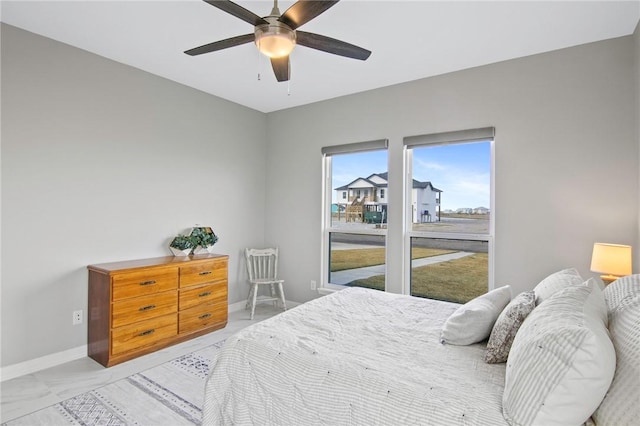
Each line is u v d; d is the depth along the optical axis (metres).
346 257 4.07
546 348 1.10
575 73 2.74
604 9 2.23
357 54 2.09
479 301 1.91
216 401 1.66
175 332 3.16
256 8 2.27
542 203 2.87
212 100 3.99
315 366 1.49
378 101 3.73
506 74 3.02
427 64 3.11
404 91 3.56
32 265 2.64
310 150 4.27
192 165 3.79
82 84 2.91
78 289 2.88
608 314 1.38
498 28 2.48
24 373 2.58
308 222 4.29
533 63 2.91
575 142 2.74
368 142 3.77
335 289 4.07
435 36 2.60
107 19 2.43
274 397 1.52
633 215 2.53
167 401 2.23
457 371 1.45
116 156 3.14
